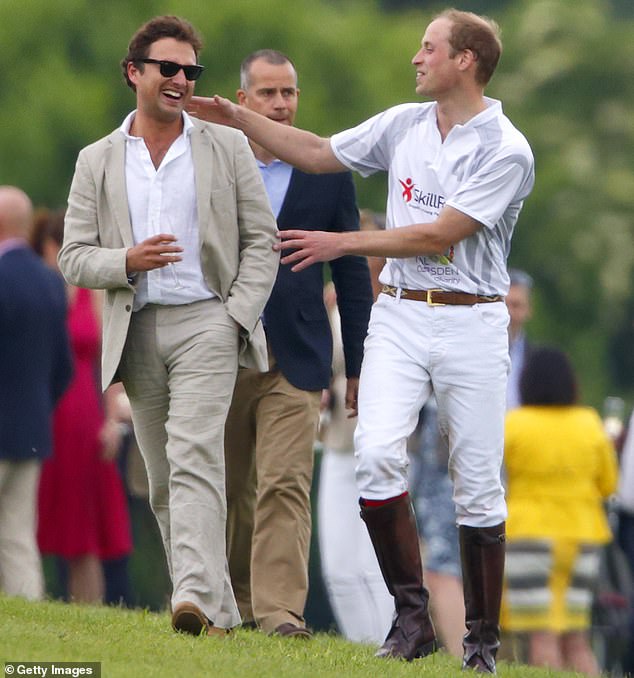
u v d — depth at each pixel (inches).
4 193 1592.0
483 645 1146.7
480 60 1120.8
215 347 1127.0
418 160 1132.5
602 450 1577.3
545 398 1567.4
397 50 5797.2
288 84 1309.1
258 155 1294.3
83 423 1744.6
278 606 1257.4
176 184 1135.6
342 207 1302.9
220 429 1122.0
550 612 1557.6
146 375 1146.0
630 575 1636.3
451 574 1571.1
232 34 5565.9
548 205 5792.3
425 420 1573.6
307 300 1285.7
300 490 1273.4
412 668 1083.9
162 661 993.5
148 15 5570.9
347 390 1320.1
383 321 1139.9
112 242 1139.3
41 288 1590.8
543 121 6043.3
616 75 6141.7
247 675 981.2
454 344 1121.4
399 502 1127.6
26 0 5438.0
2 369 1572.3
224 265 1138.7
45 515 1744.6
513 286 1676.9
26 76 5354.3
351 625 1601.9
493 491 1138.0
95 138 5270.7
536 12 6299.2
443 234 1104.2
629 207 5851.4
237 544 1334.9
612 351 5910.4
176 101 1133.7
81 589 1752.0
